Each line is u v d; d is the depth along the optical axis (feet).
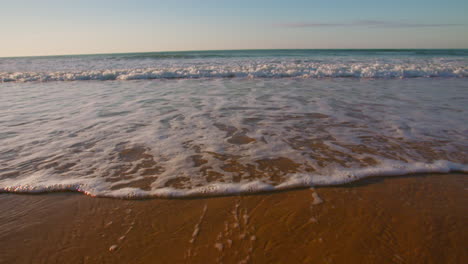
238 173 8.46
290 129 12.48
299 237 5.86
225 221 6.38
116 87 26.89
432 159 9.16
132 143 10.94
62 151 10.20
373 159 9.26
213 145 10.66
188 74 35.19
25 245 5.77
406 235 5.88
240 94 21.57
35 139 11.49
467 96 19.74
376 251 5.48
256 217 6.50
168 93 22.54
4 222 6.44
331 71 34.94
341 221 6.32
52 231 6.16
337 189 7.58
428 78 31.76
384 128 12.41
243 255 5.43
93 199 7.27
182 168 8.80
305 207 6.84
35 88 27.12
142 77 34.86
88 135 11.94
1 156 9.76
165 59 63.36
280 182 7.93
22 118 14.79
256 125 13.14
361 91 22.53
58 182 7.99
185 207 6.90
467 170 8.42
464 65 40.63
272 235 5.93
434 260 5.26
